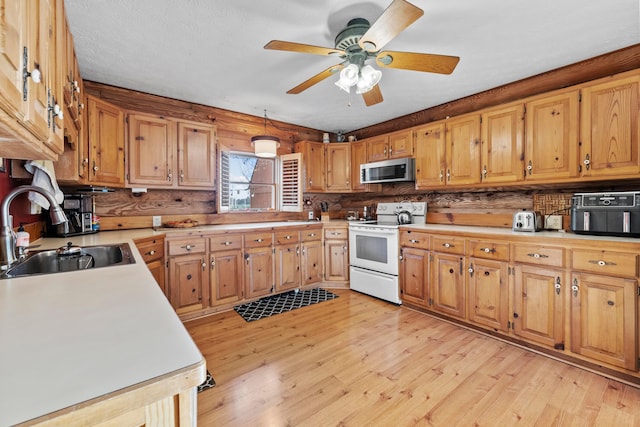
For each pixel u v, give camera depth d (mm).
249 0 1599
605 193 1965
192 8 1663
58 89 1065
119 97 2795
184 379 506
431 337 2410
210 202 3428
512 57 2266
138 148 2643
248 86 2787
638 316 1749
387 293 3215
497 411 1565
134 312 776
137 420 485
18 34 644
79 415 419
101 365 518
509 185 2633
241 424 1471
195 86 2779
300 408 1585
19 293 927
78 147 1967
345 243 3734
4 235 1380
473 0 1620
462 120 2857
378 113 3615
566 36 1989
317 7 1663
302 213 4242
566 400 1651
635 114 1909
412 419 1508
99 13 1696
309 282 3668
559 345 2047
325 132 4527
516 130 2482
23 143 852
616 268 1817
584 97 2117
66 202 2332
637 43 2088
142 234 2453
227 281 2994
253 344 2289
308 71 2473
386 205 3779
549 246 2094
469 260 2549
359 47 1723
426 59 1739
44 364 517
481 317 2471
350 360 2059
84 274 1167
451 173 2947
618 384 1795
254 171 3943
